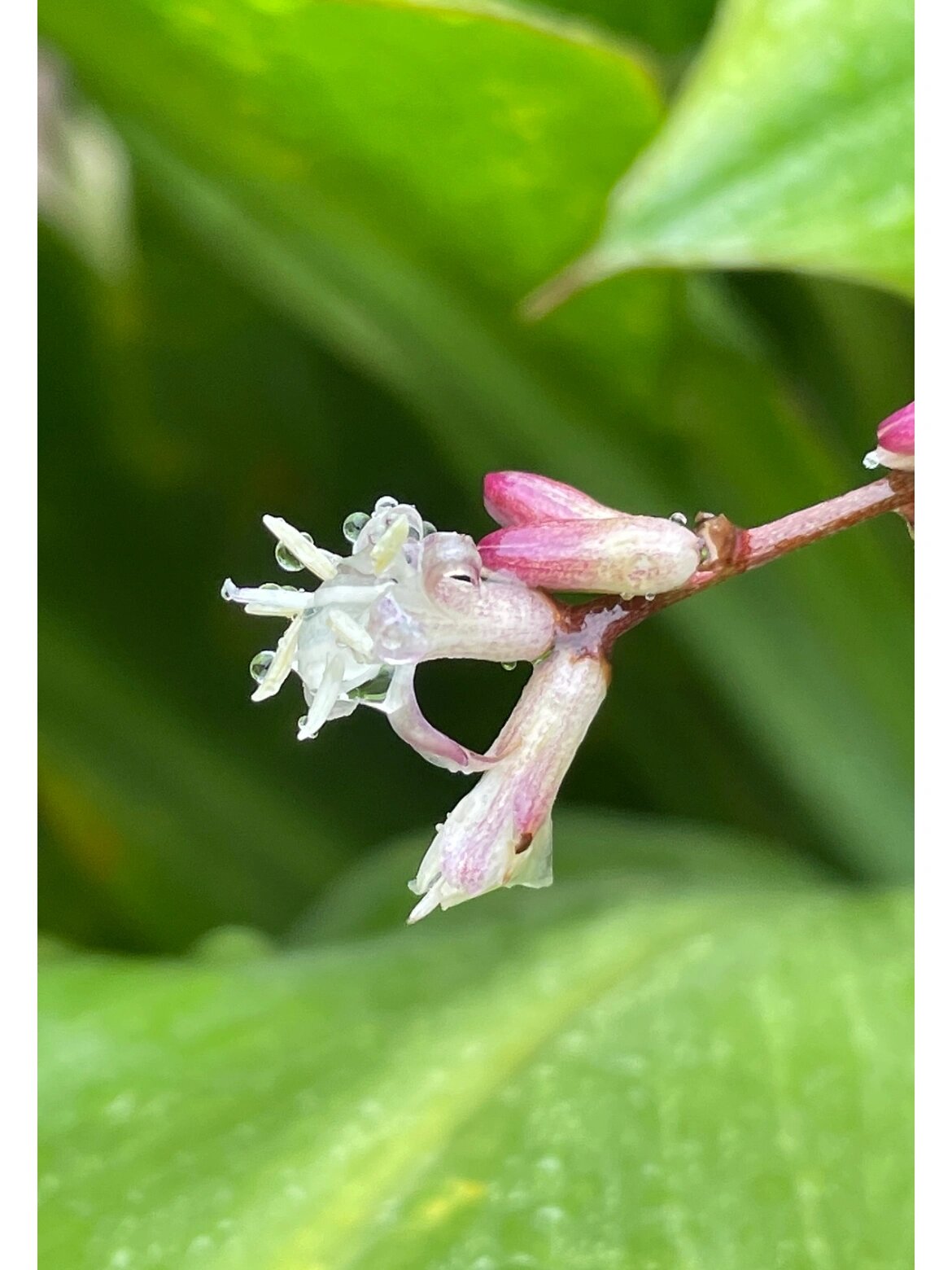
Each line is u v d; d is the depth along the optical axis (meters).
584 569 0.11
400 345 0.17
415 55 0.14
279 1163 0.13
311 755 0.20
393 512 0.11
